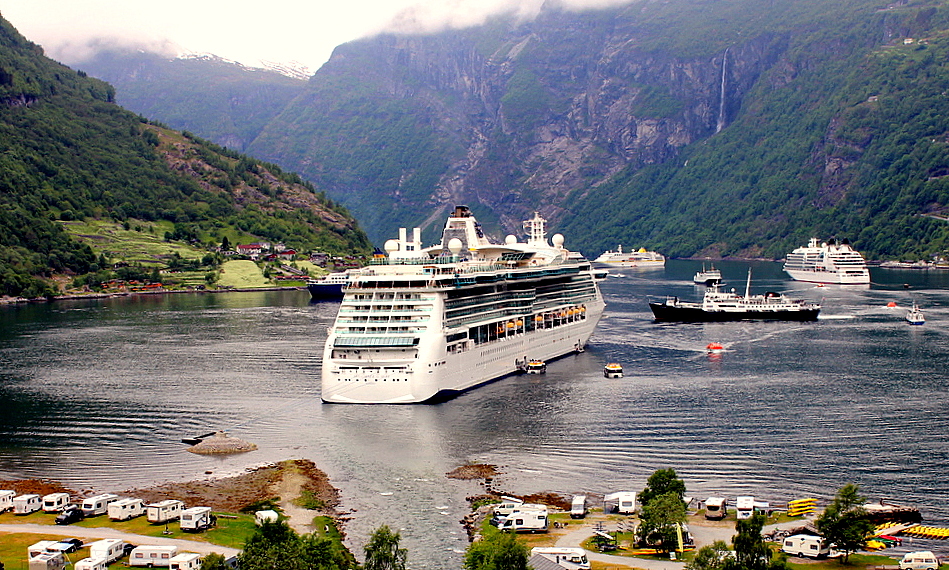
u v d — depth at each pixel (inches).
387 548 4188.0
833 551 4500.5
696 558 4143.7
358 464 5876.0
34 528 4810.5
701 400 7480.3
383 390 7288.4
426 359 7234.3
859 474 5610.2
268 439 6466.5
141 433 6732.3
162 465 5964.6
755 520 4355.3
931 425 6653.5
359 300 7495.1
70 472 5846.5
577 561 4301.2
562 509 5088.6
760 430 6550.2
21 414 7327.8
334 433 6550.2
